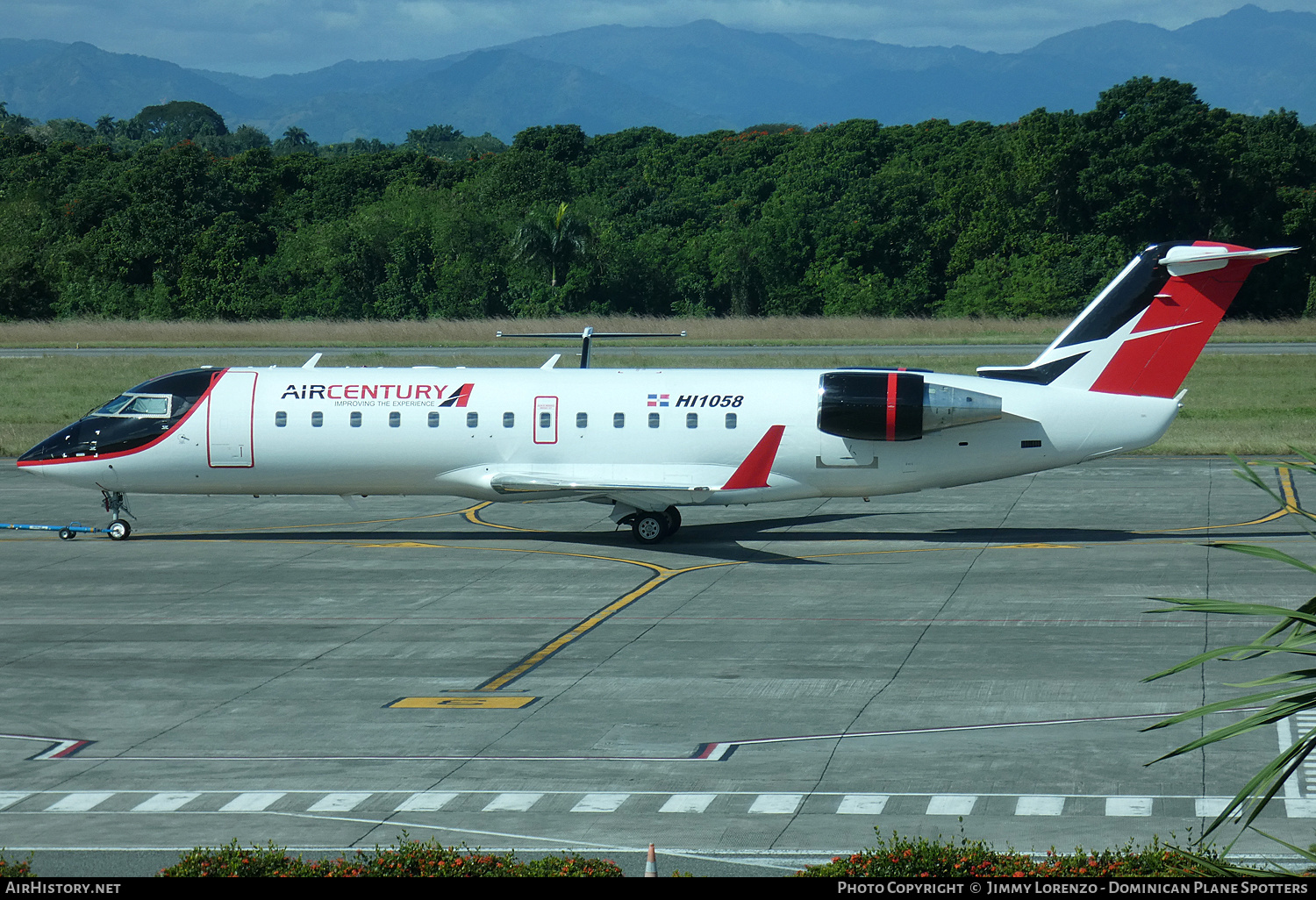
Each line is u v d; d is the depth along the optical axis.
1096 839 50.22
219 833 51.78
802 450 114.19
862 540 117.12
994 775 57.53
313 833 51.78
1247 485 143.00
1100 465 160.00
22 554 112.81
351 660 78.62
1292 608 88.19
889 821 52.38
